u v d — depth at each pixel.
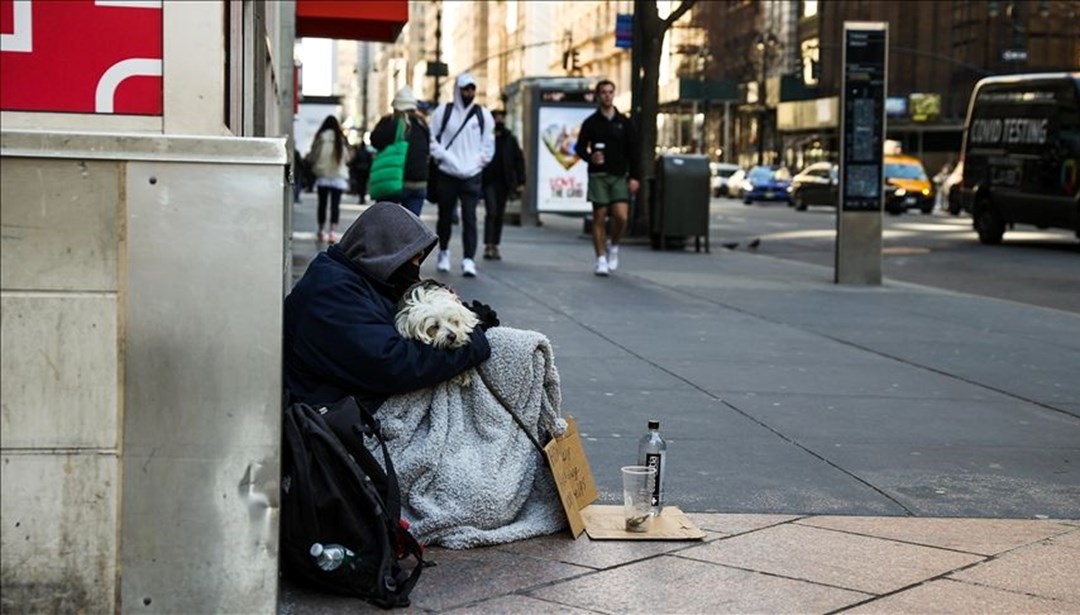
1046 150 24.28
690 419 7.24
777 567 4.68
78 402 3.71
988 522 5.38
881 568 4.70
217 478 3.80
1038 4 66.19
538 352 4.95
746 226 32.12
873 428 7.18
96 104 3.80
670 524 5.11
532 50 112.75
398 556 4.37
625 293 13.24
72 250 3.68
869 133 15.23
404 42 94.69
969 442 6.91
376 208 4.77
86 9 3.79
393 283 4.86
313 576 4.18
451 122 13.89
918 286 15.47
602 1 91.88
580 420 7.12
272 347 3.79
